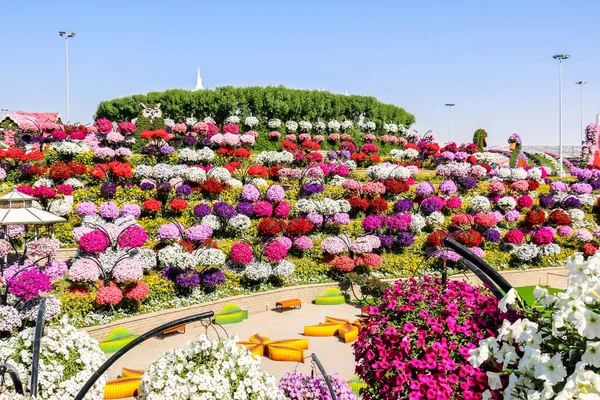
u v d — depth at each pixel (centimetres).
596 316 421
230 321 1878
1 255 1830
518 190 3350
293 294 2173
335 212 2625
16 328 1449
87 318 1630
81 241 1778
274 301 2111
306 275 2325
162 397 756
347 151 3862
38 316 778
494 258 2648
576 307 430
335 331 1758
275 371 1402
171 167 2906
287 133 4362
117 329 1573
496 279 611
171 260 1909
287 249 2352
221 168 2836
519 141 4534
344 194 2947
